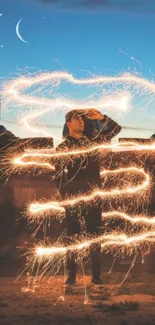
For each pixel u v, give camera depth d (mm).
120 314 9195
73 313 9281
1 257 13773
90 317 8992
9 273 12375
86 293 10570
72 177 11242
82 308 9578
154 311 9359
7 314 9250
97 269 11289
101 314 9211
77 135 11211
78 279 11680
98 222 11305
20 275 12148
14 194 16406
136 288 10875
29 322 8828
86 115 11227
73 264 11234
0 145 15219
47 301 10055
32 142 14766
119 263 13141
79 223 11297
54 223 15820
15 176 16297
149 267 12727
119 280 11570
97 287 10961
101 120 11242
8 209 16266
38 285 11258
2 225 15992
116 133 11320
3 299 10219
